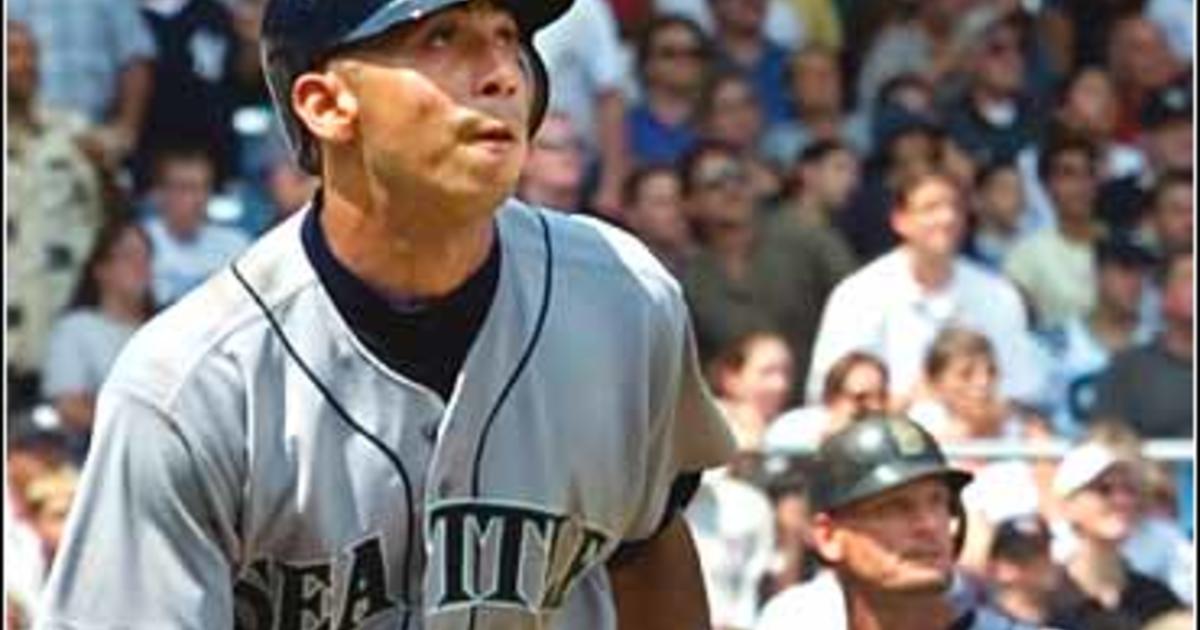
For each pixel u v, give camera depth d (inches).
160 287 1055.6
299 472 299.6
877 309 1019.9
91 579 300.5
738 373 922.1
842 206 1169.4
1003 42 1334.9
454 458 303.6
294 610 306.2
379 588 306.0
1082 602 778.2
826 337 1018.1
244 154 1171.9
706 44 1236.5
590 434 312.0
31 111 1071.6
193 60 1181.7
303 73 294.8
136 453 298.2
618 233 319.9
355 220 297.7
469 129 288.5
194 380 297.1
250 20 1193.4
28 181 1039.6
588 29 1176.2
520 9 293.1
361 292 299.6
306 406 299.6
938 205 1030.4
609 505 318.3
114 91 1164.5
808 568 791.7
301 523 301.0
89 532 301.0
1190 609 789.9
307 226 302.5
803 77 1291.8
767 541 789.9
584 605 322.7
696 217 1086.4
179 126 1170.0
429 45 289.1
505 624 309.6
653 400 319.3
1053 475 803.4
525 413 306.8
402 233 296.4
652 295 315.9
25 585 778.2
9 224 1029.2
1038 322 1187.3
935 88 1309.1
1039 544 767.1
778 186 1175.0
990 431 938.7
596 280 312.0
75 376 1012.5
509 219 309.7
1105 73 1342.3
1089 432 940.0
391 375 300.8
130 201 1099.9
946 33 1331.2
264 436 298.4
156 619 299.4
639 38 1248.2
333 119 293.7
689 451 328.2
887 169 1235.2
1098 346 1170.0
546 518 310.2
